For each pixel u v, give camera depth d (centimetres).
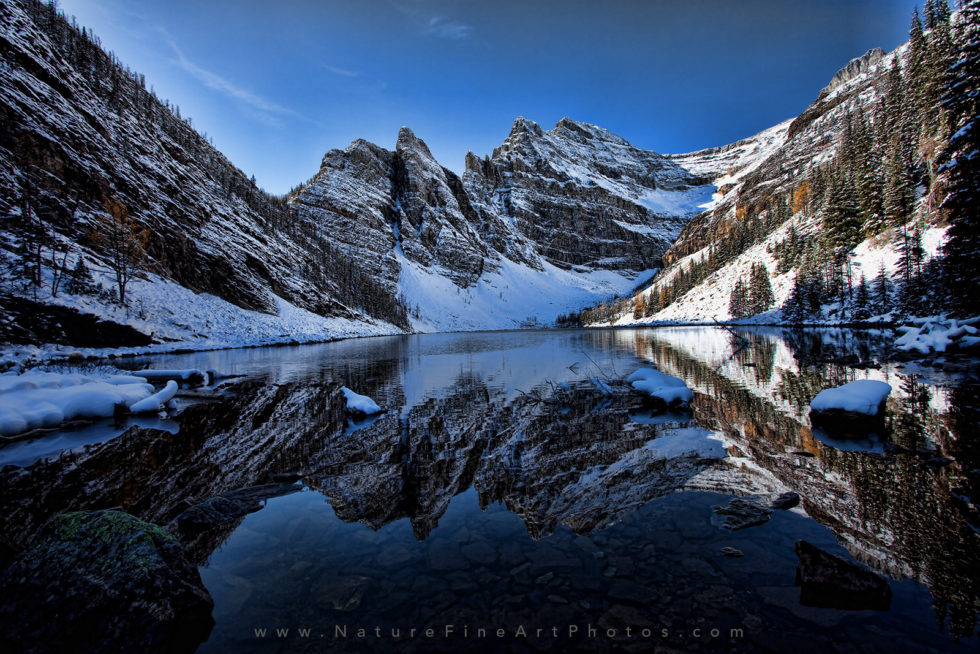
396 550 499
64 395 1289
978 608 363
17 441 1049
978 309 2412
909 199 4972
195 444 1011
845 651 317
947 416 1038
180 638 354
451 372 2358
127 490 729
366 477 773
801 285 5934
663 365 2309
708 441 926
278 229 9794
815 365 2042
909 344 2353
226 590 423
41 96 4469
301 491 709
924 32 6519
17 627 351
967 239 2339
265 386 1916
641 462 803
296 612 386
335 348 4819
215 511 615
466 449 938
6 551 473
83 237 4097
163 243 5225
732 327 6638
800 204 9788
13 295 2922
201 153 8731
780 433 968
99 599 371
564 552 484
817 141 14388
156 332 3959
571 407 1345
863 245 5584
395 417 1270
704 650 323
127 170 5300
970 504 569
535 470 784
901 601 375
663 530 528
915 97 5638
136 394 1452
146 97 7725
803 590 393
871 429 953
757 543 486
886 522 527
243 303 6156
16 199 3622
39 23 5862
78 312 3262
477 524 567
